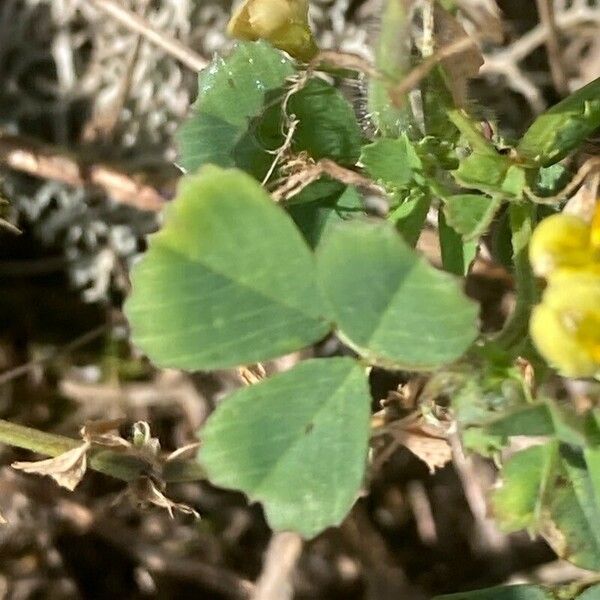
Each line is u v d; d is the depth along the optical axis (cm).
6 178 14
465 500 12
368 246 5
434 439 8
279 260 6
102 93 14
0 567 12
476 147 7
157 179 12
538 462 6
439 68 7
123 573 13
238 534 13
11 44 14
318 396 6
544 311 5
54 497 12
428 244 10
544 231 6
